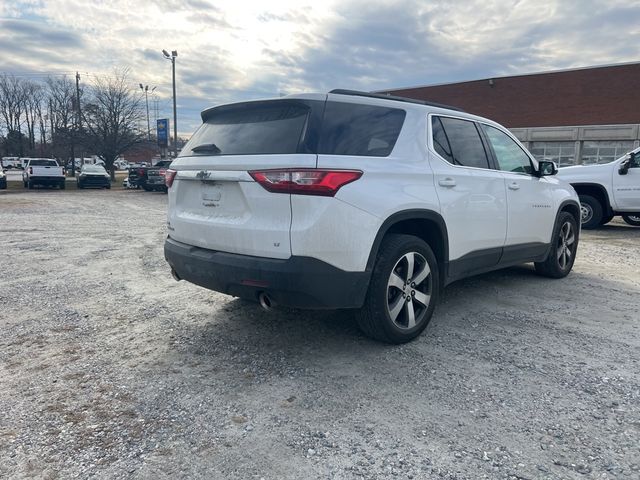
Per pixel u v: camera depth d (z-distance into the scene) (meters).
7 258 7.32
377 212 3.43
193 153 3.90
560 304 4.92
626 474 2.31
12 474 2.34
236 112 3.83
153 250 8.02
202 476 2.33
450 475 2.32
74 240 9.09
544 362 3.54
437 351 3.73
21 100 70.00
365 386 3.19
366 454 2.48
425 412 2.87
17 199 20.50
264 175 3.22
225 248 3.51
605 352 3.71
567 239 6.11
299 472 2.35
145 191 27.75
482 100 31.11
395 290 3.75
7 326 4.34
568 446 2.54
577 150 27.88
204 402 3.00
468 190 4.27
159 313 4.68
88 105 39.06
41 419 2.82
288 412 2.88
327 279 3.23
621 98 26.31
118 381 3.29
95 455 2.49
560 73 28.14
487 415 2.83
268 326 4.30
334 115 3.42
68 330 4.25
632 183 10.22
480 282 5.82
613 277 6.11
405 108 3.96
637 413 2.85
